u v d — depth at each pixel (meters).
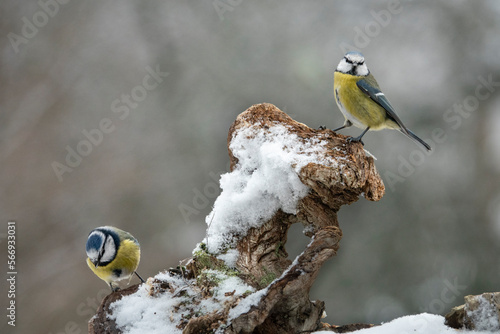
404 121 13.26
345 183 4.68
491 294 4.44
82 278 13.28
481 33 13.95
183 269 5.16
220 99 13.78
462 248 12.25
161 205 13.86
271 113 5.33
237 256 5.03
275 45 13.98
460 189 12.71
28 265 13.30
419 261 11.99
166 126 14.19
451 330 4.49
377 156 12.59
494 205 12.74
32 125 14.67
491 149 13.14
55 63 15.28
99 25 15.49
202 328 4.34
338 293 11.59
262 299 4.35
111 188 14.12
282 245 5.23
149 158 14.16
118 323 4.70
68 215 13.88
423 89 13.62
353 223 12.18
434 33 14.20
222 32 14.37
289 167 4.81
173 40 14.62
